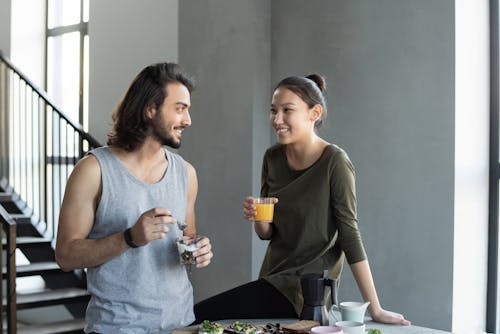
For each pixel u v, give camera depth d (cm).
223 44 484
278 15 462
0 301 416
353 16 415
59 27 715
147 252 197
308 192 218
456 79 366
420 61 381
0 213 410
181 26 520
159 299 198
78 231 192
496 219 374
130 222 196
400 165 390
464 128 369
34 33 730
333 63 427
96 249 186
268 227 228
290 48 455
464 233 369
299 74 448
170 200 206
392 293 394
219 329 186
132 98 196
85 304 525
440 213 371
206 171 497
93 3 648
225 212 482
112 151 201
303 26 445
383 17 399
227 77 480
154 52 579
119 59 618
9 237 407
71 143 684
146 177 205
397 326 205
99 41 642
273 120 217
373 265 403
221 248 485
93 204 196
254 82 460
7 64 602
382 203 399
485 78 377
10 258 408
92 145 526
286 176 229
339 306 197
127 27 609
